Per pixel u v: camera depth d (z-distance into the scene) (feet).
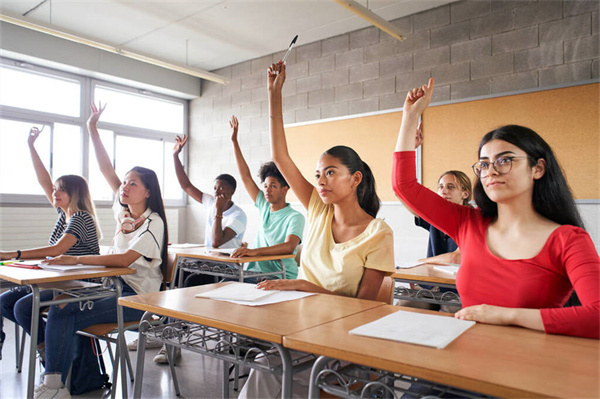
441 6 14.17
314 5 14.49
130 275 7.21
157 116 21.12
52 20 15.75
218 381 7.59
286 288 4.82
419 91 4.00
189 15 15.35
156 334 4.31
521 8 12.70
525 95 12.44
